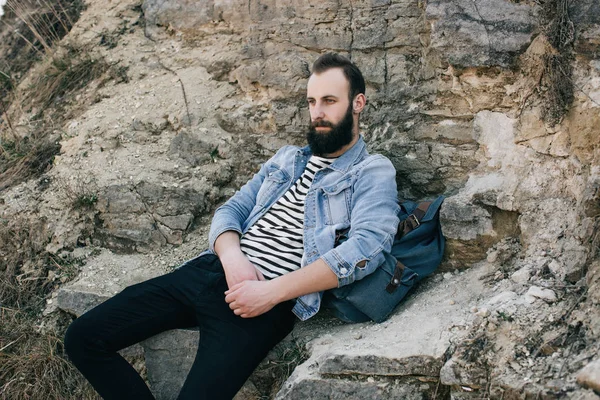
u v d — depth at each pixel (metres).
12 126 4.19
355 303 2.70
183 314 2.77
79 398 2.95
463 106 3.17
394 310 2.80
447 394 2.39
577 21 2.79
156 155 3.61
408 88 3.33
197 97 3.75
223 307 2.62
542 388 2.11
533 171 2.87
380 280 2.71
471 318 2.50
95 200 3.47
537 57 2.91
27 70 4.65
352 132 2.92
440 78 3.22
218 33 3.95
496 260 2.79
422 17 3.31
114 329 2.63
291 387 2.50
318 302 2.70
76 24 4.57
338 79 2.84
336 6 3.50
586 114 2.72
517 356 2.26
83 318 2.62
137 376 2.65
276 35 3.62
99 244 3.45
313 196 2.87
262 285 2.58
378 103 3.38
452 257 2.92
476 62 3.03
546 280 2.54
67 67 4.32
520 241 2.79
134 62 4.11
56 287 3.29
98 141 3.72
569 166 2.78
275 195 2.98
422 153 3.21
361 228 2.68
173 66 4.00
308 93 2.90
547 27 2.85
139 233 3.39
